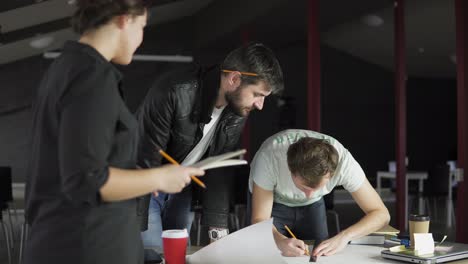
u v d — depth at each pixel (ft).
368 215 8.20
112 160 4.85
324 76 45.32
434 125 48.44
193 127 8.05
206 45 38.04
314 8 23.73
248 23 30.01
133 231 5.11
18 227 24.94
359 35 39.32
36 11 24.86
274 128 42.29
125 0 4.83
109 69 4.77
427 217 7.45
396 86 22.95
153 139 8.01
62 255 4.73
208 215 8.60
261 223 6.13
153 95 7.95
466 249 7.25
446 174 24.81
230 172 8.80
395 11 23.29
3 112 37.14
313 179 7.19
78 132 4.43
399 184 22.66
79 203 4.56
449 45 36.86
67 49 4.89
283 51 43.09
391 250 7.24
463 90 16.99
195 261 6.29
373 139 46.14
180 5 34.06
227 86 7.63
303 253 7.39
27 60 37.37
